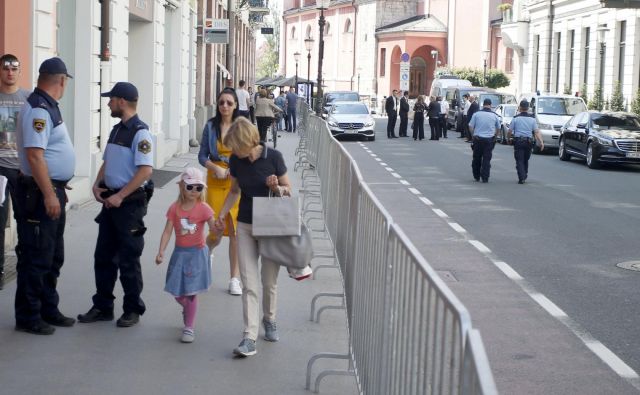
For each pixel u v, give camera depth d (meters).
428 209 18.11
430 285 4.26
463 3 87.06
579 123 31.16
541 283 11.18
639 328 9.12
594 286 11.04
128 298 8.49
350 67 102.81
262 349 7.96
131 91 8.34
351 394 6.86
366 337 6.26
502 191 21.66
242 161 7.75
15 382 6.89
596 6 50.22
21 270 8.09
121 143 8.34
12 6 11.70
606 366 7.82
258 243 7.84
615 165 30.84
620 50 47.59
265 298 8.16
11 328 8.27
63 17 16.08
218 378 7.14
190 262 8.00
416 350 4.56
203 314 9.09
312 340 8.31
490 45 83.62
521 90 63.69
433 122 43.75
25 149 7.81
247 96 31.89
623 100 45.59
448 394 3.84
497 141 42.53
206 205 8.05
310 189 19.98
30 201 7.93
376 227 6.05
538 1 59.47
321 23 45.06
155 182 20.12
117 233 8.42
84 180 16.19
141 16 21.39
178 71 27.83
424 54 91.56
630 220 16.86
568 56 55.31
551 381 7.38
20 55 12.14
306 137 24.36
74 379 7.00
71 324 8.45
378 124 61.91
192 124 31.14
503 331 8.91
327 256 11.36
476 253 13.16
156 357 7.63
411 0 96.62
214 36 29.02
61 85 8.01
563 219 16.84
